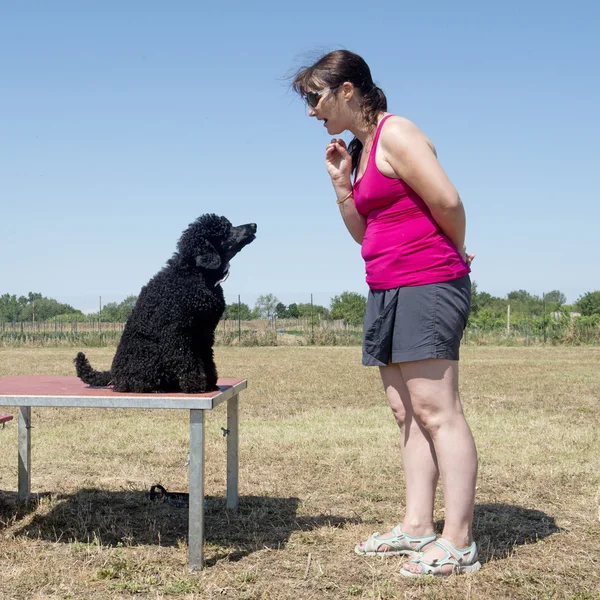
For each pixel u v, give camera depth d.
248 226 3.95
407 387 3.42
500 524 4.01
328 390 11.59
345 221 3.74
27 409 4.62
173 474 5.42
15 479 5.27
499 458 5.82
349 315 43.56
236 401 4.36
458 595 2.92
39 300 47.28
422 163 3.09
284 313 39.97
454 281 3.23
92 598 2.92
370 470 5.48
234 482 4.36
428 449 3.53
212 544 3.65
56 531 3.92
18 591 3.00
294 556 3.47
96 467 5.63
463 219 3.19
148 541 3.72
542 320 29.72
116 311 34.66
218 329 30.75
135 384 3.64
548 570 3.24
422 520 3.50
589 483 5.01
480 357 20.16
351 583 3.09
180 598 2.91
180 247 3.79
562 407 9.41
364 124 3.45
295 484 5.07
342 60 3.42
